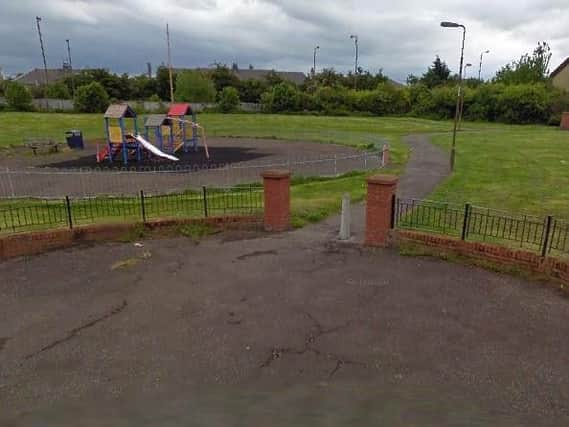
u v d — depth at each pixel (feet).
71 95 220.64
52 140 99.60
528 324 18.89
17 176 61.98
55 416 13.53
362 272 24.68
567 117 137.39
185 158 82.58
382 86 215.72
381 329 18.60
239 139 115.85
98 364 16.30
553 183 50.34
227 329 18.72
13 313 20.36
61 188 54.08
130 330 18.74
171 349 17.25
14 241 27.55
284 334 18.26
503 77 215.72
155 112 181.88
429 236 27.22
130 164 74.74
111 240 30.55
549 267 23.04
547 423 13.08
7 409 13.87
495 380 15.14
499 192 45.39
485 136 110.83
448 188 47.47
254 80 238.48
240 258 27.17
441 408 13.73
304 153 88.02
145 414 13.57
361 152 86.84
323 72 265.75
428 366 15.97
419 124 159.02
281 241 30.30
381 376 15.39
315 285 23.08
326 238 30.83
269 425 13.10
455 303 20.89
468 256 25.98
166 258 27.27
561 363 16.11
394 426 13.00
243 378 15.35
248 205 39.99
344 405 13.91
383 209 28.25
